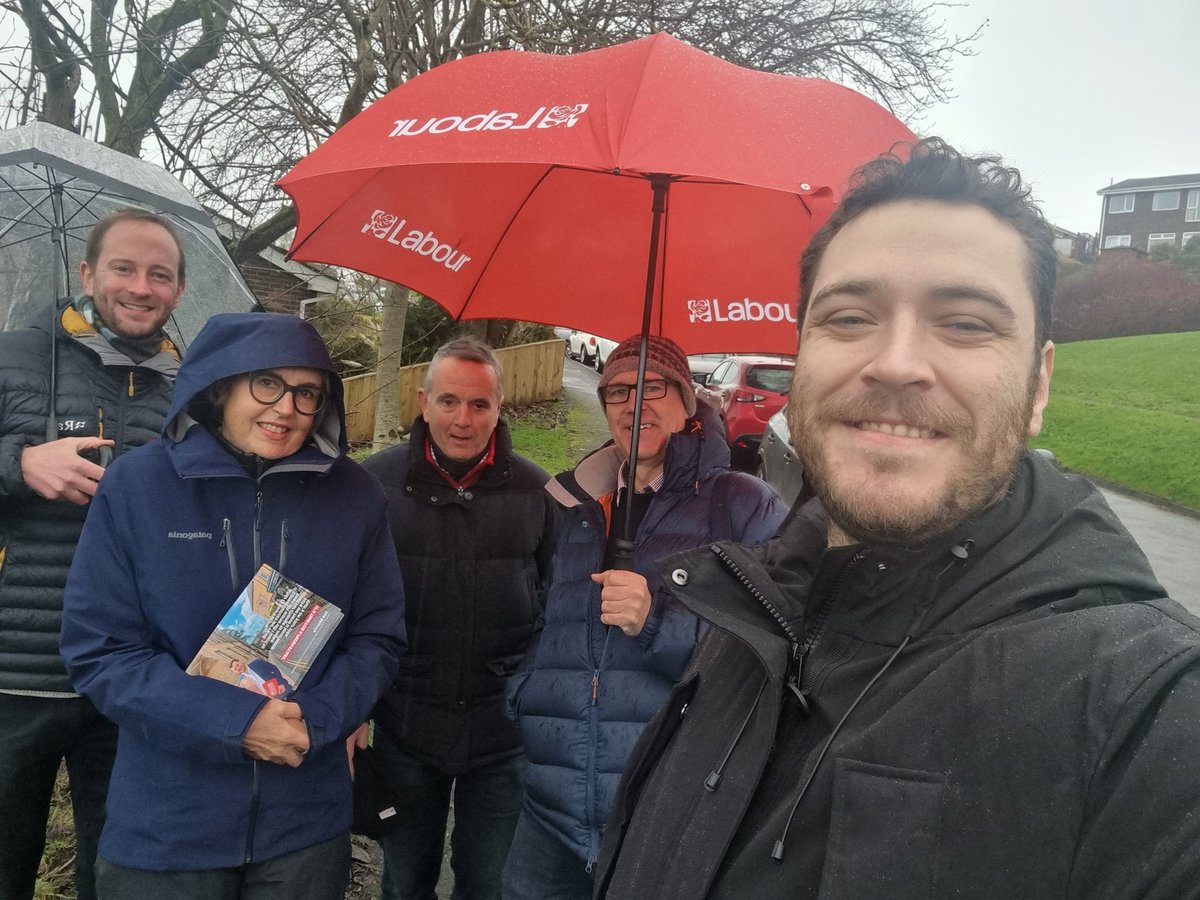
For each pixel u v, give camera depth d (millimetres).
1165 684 589
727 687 999
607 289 2422
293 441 1777
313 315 6297
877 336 798
